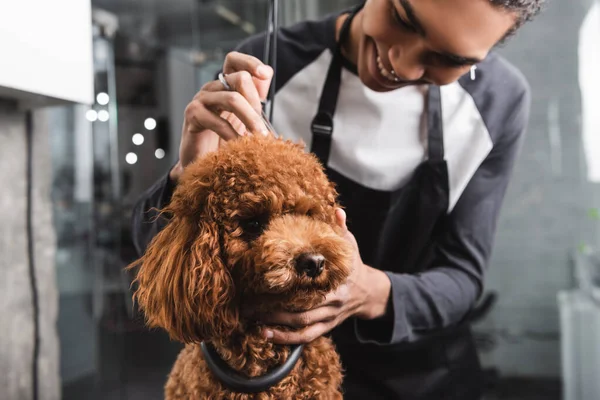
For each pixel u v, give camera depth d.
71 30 1.29
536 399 2.41
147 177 2.49
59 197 3.01
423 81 1.01
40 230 1.62
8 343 1.51
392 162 1.15
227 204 0.75
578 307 2.44
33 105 1.50
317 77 1.18
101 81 2.30
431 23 0.81
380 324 1.06
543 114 2.56
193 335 0.77
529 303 2.63
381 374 1.17
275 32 1.07
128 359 2.28
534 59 2.53
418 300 1.08
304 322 0.79
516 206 2.66
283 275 0.69
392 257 1.26
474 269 1.25
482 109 1.20
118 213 2.54
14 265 1.53
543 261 2.62
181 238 0.78
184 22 2.44
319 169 0.85
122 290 2.50
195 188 0.78
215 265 0.75
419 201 1.18
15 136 1.53
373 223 1.17
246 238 0.76
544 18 2.48
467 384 1.22
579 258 2.54
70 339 2.44
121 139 2.48
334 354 0.92
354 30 1.13
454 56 0.84
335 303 0.84
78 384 2.17
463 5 0.78
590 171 2.55
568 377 2.45
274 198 0.74
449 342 1.24
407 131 1.17
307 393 0.84
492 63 1.26
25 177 1.57
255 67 0.93
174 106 2.48
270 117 1.06
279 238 0.72
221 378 0.80
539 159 2.60
